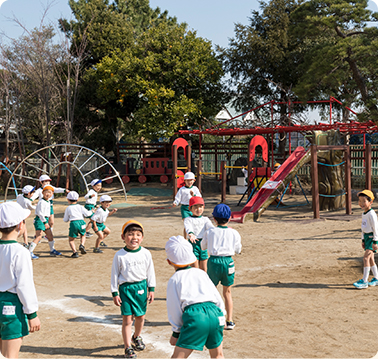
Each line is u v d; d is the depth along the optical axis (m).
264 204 16.12
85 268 9.12
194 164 34.84
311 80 19.03
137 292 4.67
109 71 32.25
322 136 17.91
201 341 3.33
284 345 4.73
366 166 16.55
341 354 4.47
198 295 3.45
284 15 32.09
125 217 17.67
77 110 35.12
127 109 36.81
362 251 9.86
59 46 31.06
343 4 18.31
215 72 33.84
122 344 4.92
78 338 5.13
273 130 22.83
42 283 7.94
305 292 6.92
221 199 22.83
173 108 31.23
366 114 18.59
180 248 3.60
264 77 33.66
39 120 36.12
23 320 3.77
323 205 18.09
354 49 18.31
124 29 36.50
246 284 7.55
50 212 10.84
